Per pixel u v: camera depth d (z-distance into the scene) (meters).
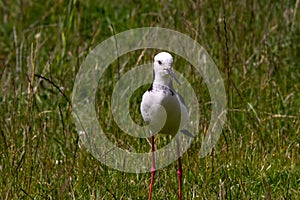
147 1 18.28
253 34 16.36
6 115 14.00
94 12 19.00
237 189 11.41
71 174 11.97
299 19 17.08
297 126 13.61
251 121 13.68
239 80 15.27
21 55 15.87
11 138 12.85
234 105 14.38
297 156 12.60
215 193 11.19
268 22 16.19
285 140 13.21
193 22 16.53
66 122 13.80
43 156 12.45
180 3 17.25
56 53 16.62
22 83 15.17
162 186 11.79
